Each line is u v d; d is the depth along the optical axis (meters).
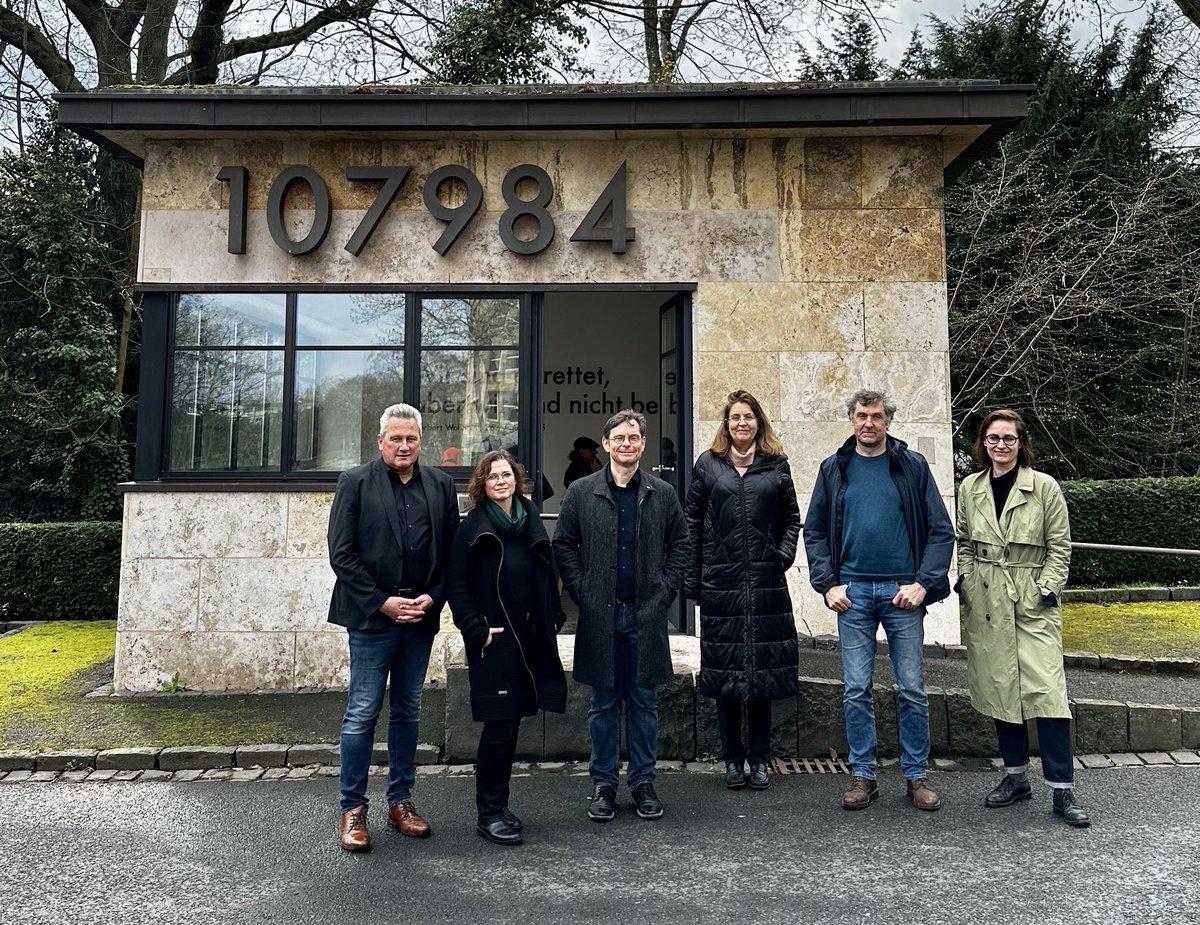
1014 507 4.23
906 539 4.31
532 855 3.70
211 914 3.16
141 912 3.18
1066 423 14.02
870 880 3.42
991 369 12.73
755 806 4.28
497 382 6.83
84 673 7.01
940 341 6.68
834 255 6.74
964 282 13.09
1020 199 13.42
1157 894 3.26
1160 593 9.55
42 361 13.21
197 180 6.79
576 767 4.95
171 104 6.41
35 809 4.27
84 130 6.58
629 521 4.20
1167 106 14.65
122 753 4.89
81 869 3.57
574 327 10.95
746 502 4.46
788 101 6.37
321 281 6.78
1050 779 4.05
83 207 14.05
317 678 6.52
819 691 5.00
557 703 3.92
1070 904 3.19
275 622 6.53
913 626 4.29
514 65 12.60
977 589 4.31
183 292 6.78
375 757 4.93
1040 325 12.77
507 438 6.80
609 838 3.89
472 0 12.99
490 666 3.80
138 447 6.71
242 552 6.55
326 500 6.59
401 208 6.81
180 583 6.52
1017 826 3.97
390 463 3.90
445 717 5.34
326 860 3.65
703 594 4.53
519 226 6.84
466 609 3.81
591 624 4.11
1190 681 6.03
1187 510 10.52
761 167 6.79
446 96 6.38
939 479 6.61
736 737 4.55
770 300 6.73
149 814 4.20
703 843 3.82
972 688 4.33
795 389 6.69
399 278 6.79
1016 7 13.62
